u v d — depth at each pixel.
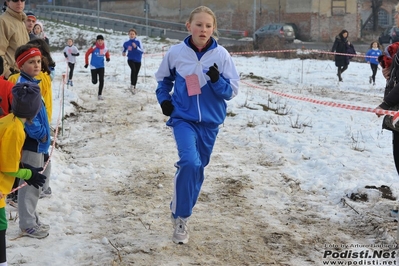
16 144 4.43
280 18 50.38
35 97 4.49
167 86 5.70
